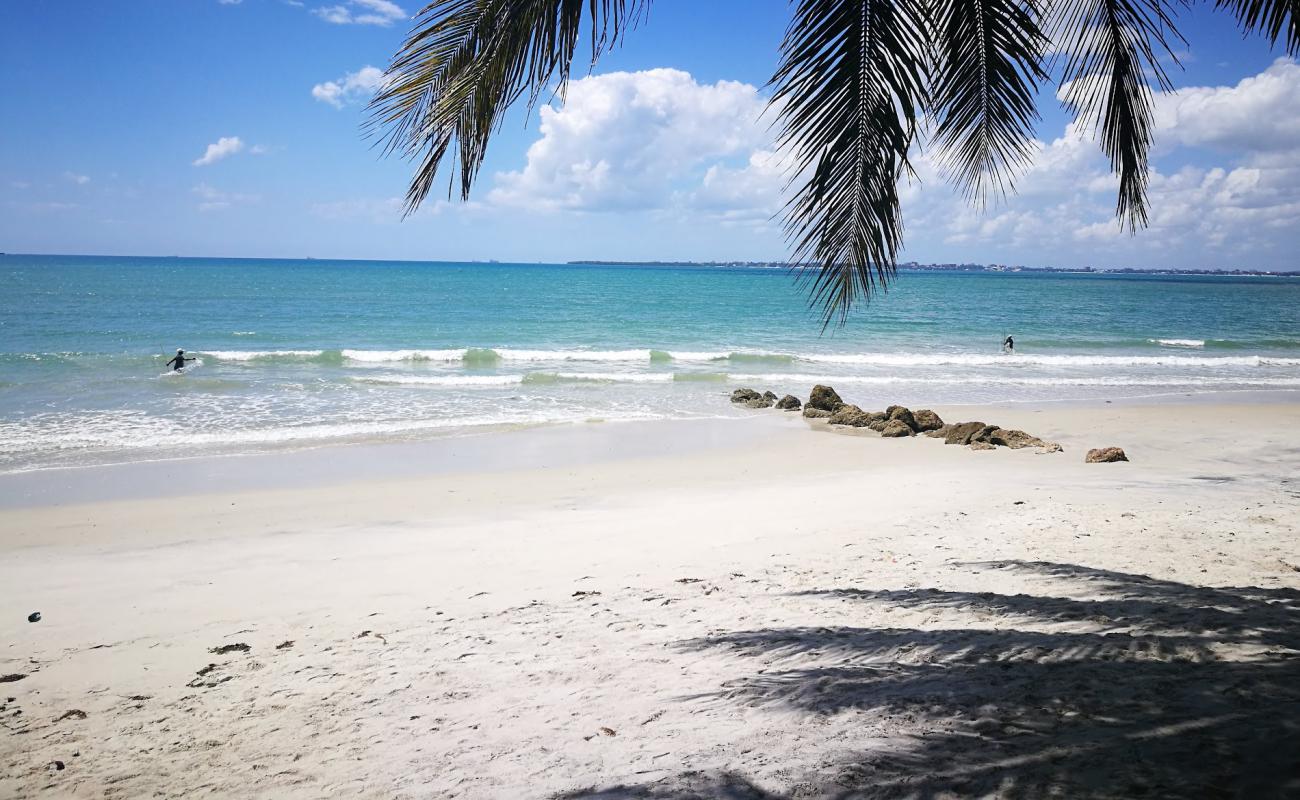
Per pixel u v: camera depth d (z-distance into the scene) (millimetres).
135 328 34625
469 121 3787
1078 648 3740
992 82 4152
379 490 11047
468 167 3850
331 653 4992
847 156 3600
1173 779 2188
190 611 6086
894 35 3576
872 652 4078
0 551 8055
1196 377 25750
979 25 4078
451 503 10289
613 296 69438
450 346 31859
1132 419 17297
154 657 5094
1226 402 20500
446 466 12703
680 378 23359
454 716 3799
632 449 14242
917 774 2500
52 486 11094
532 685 4145
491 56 3736
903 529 7938
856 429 16484
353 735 3678
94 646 5336
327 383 21062
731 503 9945
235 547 8156
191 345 30094
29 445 13523
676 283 108000
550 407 18531
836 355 29891
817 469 12594
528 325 40969
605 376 23375
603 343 33656
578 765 3039
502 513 9703
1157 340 36938
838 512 9070
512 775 3025
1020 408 19250
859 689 3500
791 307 56281
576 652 4656
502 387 21547
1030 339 37938
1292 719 2523
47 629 5707
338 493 10852
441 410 17766
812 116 3586
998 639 4086
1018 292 94125
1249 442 14359
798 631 4637
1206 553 6312
